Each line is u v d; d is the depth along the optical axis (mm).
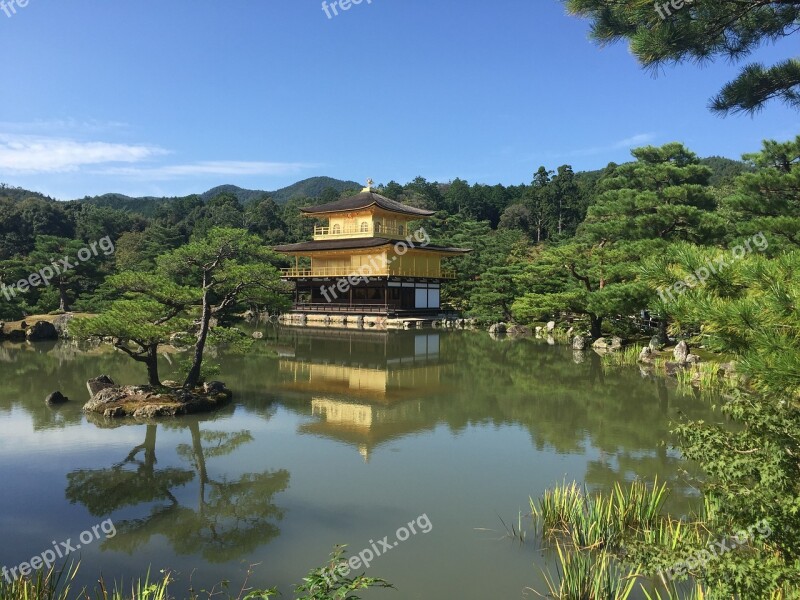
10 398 18375
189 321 18391
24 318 37844
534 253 63094
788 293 4934
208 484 11086
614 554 8023
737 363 5230
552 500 9703
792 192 20766
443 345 33969
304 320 50500
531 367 25422
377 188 118062
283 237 76500
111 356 28344
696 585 6273
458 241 65812
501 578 7617
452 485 10961
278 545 8578
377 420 16031
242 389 20344
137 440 13938
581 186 99688
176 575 7734
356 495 10531
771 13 6184
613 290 24047
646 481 11133
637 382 21391
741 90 6574
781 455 5180
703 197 27547
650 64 6445
